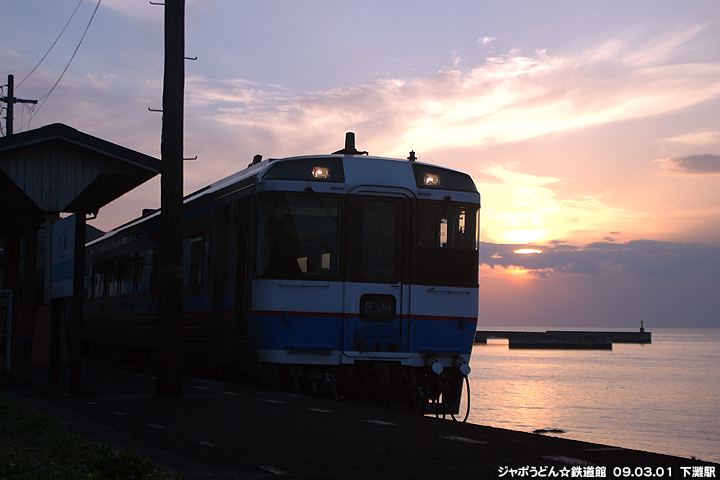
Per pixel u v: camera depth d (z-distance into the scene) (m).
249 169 13.34
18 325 20.34
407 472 5.65
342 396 12.20
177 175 11.76
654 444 24.77
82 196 20.66
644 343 173.62
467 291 12.39
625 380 58.44
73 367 11.27
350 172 12.06
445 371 12.30
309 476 5.53
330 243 11.84
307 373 11.62
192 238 15.66
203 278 14.62
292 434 7.36
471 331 12.37
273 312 11.52
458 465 5.89
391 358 11.86
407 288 12.07
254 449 6.59
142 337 18.80
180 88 11.87
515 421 29.44
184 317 15.79
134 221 20.47
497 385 51.34
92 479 5.31
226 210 13.46
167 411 9.11
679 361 93.50
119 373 16.09
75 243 11.30
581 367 76.00
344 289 11.77
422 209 12.27
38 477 5.34
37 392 11.60
